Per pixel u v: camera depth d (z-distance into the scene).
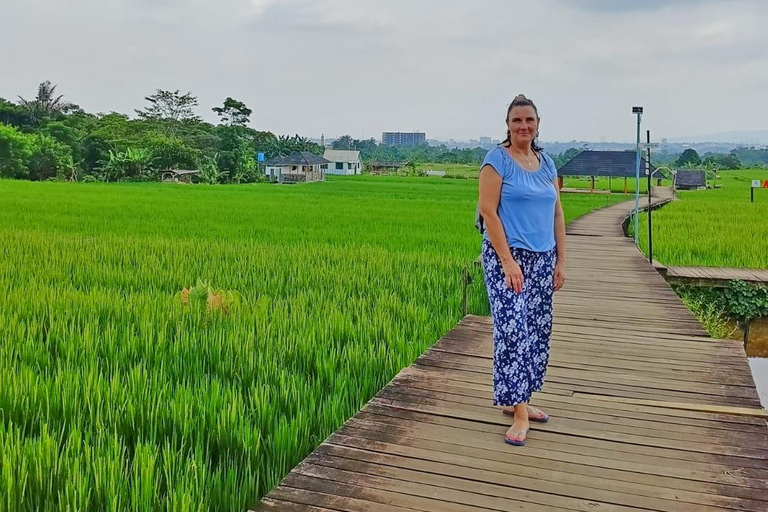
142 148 69.94
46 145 63.19
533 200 4.05
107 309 7.50
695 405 4.71
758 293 11.55
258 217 22.30
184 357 5.77
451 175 91.38
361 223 20.59
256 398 4.55
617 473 3.69
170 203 28.70
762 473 3.70
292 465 3.95
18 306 7.40
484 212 4.03
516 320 4.00
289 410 4.62
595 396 4.93
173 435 4.03
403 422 4.34
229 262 11.68
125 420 4.25
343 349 5.91
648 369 5.61
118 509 3.22
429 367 5.50
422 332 6.80
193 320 6.98
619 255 13.60
